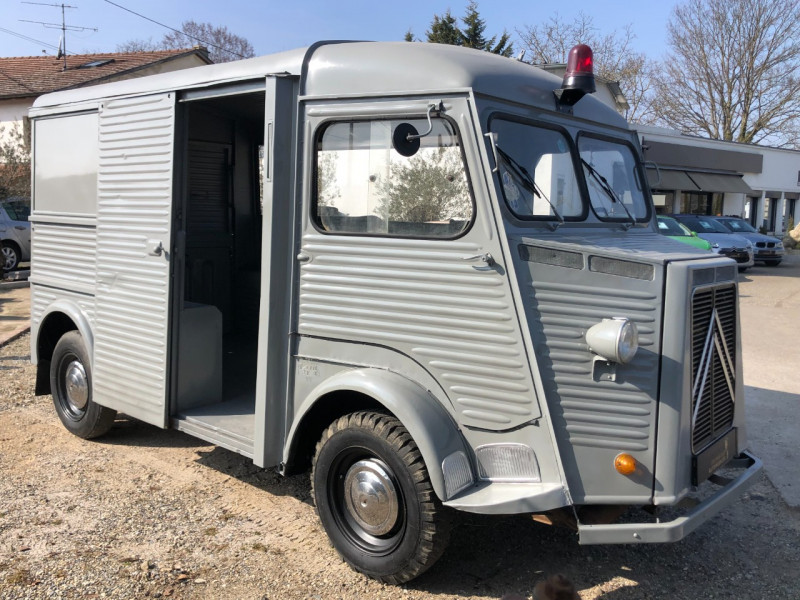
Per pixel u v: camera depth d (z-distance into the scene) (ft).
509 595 10.07
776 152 116.16
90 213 18.06
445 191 11.66
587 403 10.90
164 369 15.69
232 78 14.05
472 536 14.24
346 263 12.63
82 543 13.56
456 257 11.49
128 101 16.51
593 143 14.30
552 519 11.27
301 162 13.12
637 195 15.61
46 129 19.77
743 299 49.49
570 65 13.17
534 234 11.62
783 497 16.31
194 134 19.51
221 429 14.70
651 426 10.84
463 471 11.39
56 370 19.66
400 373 12.15
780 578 12.85
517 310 11.02
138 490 16.12
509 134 12.07
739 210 110.52
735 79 131.44
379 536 12.37
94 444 19.11
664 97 137.80
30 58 85.51
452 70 11.70
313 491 13.11
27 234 52.90
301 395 13.35
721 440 12.32
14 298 43.24
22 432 19.99
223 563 12.97
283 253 13.28
